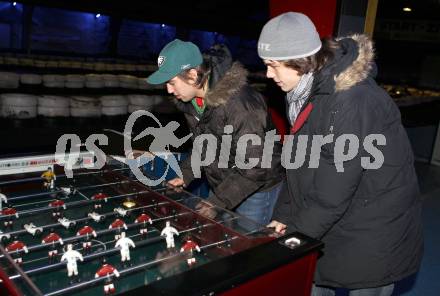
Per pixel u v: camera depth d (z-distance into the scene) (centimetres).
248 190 163
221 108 156
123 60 407
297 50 120
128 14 309
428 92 568
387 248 137
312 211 128
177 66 146
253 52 505
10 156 161
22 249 109
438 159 538
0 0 282
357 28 268
